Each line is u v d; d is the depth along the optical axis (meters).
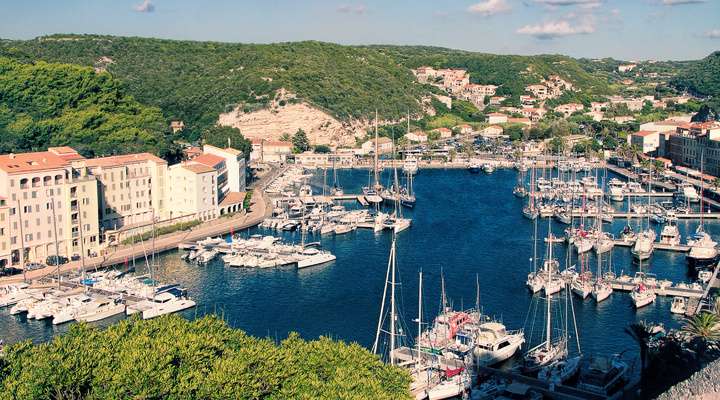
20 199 193.88
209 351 93.62
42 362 86.25
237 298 169.62
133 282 176.25
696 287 170.75
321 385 89.38
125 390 83.06
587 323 151.00
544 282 172.62
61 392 84.94
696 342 110.50
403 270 193.12
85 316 153.12
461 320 144.38
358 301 166.50
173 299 163.00
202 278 186.88
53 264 196.75
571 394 114.88
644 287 167.38
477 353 131.75
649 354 115.00
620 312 157.75
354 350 101.56
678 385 51.03
